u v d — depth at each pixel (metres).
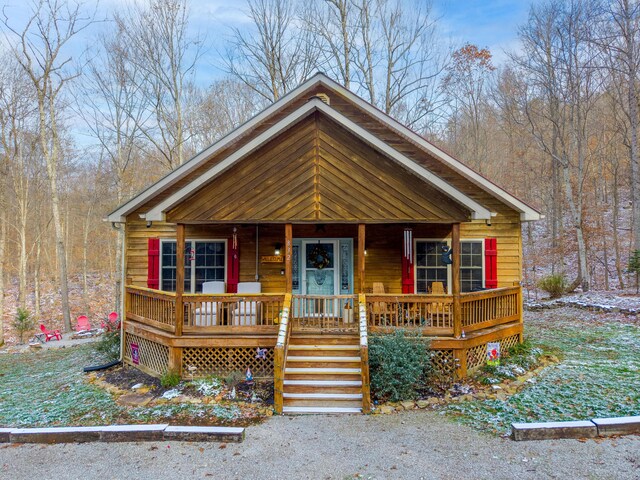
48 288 30.41
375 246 11.28
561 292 18.84
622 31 17.84
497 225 10.75
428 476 4.91
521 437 5.71
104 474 5.18
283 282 11.37
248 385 8.14
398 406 7.21
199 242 11.46
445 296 8.52
